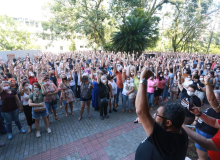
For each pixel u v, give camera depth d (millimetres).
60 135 4043
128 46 19203
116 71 5922
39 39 33750
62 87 4867
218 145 1431
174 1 24438
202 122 2461
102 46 23547
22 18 30969
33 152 3387
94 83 5453
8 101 3727
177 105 1188
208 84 2084
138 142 3719
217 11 25672
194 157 3025
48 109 4504
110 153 3330
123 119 4930
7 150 3465
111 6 19891
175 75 6750
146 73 1123
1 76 5648
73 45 34094
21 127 4199
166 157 1053
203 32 30422
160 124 1200
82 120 4891
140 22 18672
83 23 20000
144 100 1105
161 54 18422
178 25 28922
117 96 5949
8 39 22953
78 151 3400
